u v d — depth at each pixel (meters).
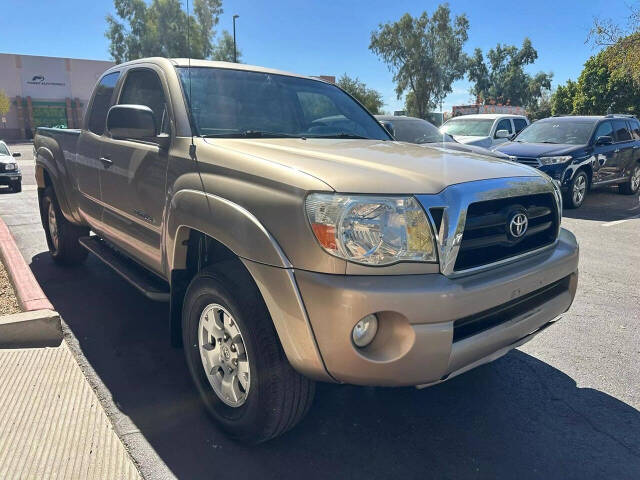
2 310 4.09
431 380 2.29
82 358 3.59
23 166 20.08
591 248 7.19
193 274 3.04
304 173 2.34
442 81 43.25
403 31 42.72
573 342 4.07
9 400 2.88
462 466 2.59
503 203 2.61
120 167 3.68
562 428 2.93
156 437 2.74
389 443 2.76
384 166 2.52
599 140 11.19
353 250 2.16
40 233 7.38
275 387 2.40
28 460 2.40
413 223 2.23
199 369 2.85
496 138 13.88
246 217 2.40
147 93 3.65
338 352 2.17
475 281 2.37
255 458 2.60
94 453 2.48
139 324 4.18
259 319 2.39
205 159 2.80
